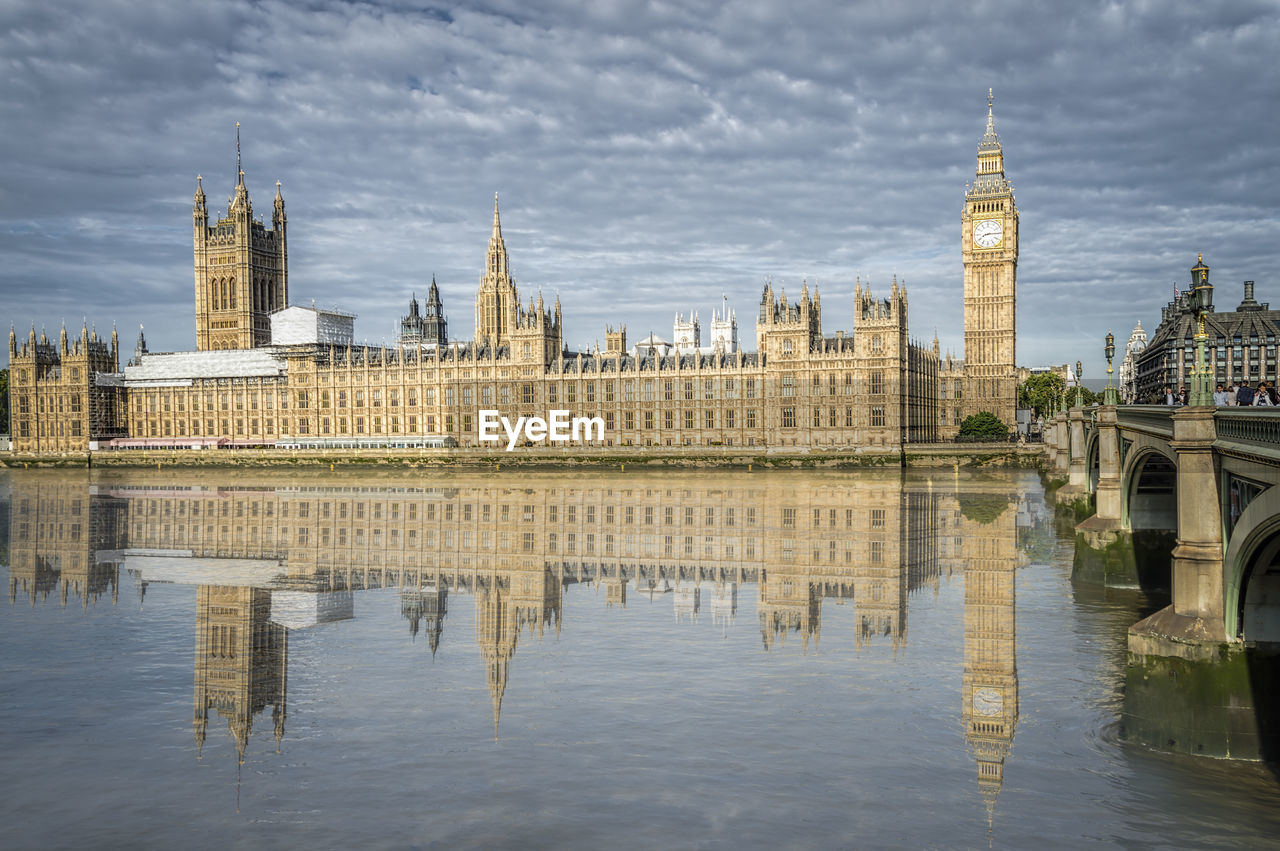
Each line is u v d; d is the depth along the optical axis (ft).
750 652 197.88
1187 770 132.87
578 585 273.33
